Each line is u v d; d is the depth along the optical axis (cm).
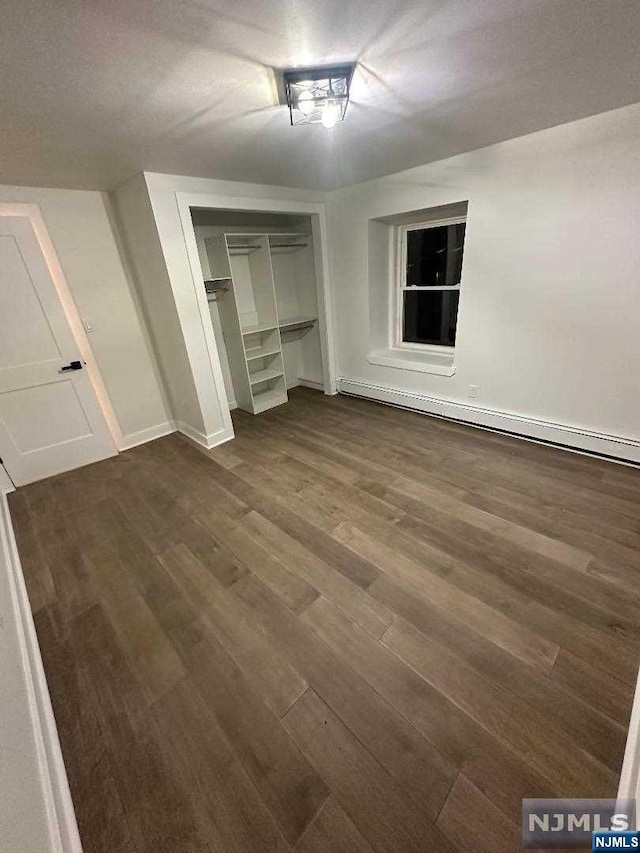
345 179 299
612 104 179
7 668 118
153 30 105
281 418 375
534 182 225
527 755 106
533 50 126
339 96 149
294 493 244
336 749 111
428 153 243
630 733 107
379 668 133
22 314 262
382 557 184
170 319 291
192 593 172
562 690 121
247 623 155
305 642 145
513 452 270
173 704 127
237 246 369
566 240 225
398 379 366
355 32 112
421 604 156
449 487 236
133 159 212
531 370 267
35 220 259
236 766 110
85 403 300
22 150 184
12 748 95
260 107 159
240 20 103
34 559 202
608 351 229
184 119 165
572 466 245
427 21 108
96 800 105
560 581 161
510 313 264
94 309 298
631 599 150
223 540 205
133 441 341
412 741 112
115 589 178
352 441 312
